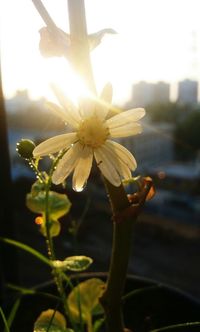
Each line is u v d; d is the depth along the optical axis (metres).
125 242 0.12
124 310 0.17
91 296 0.16
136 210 0.11
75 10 0.11
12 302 0.16
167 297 0.16
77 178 0.10
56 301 0.17
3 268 0.20
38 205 0.15
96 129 0.10
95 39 0.11
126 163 0.10
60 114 0.10
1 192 0.19
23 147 0.11
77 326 0.16
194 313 0.16
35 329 0.14
